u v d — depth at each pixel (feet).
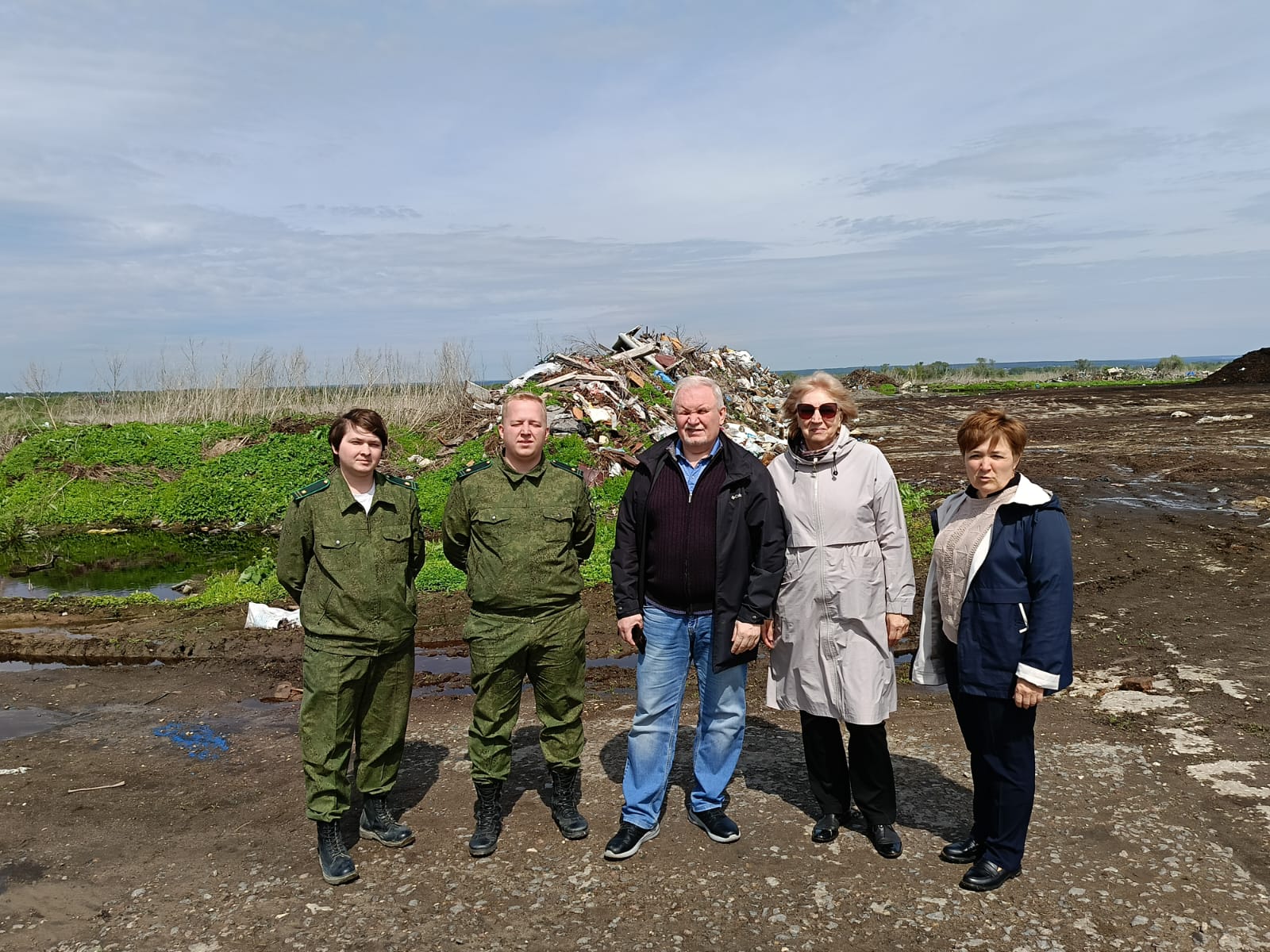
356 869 11.34
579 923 10.00
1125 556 28.32
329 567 11.27
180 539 40.14
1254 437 57.77
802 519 11.41
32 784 14.46
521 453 11.63
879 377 145.79
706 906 10.24
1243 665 18.16
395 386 55.98
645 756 11.75
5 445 53.78
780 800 12.95
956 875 10.71
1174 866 10.70
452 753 15.46
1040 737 14.92
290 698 18.80
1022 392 116.47
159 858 11.90
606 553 30.32
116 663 21.50
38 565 34.65
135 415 57.67
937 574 11.04
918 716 16.40
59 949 9.77
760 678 19.04
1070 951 9.16
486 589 11.55
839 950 9.34
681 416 11.35
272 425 52.44
